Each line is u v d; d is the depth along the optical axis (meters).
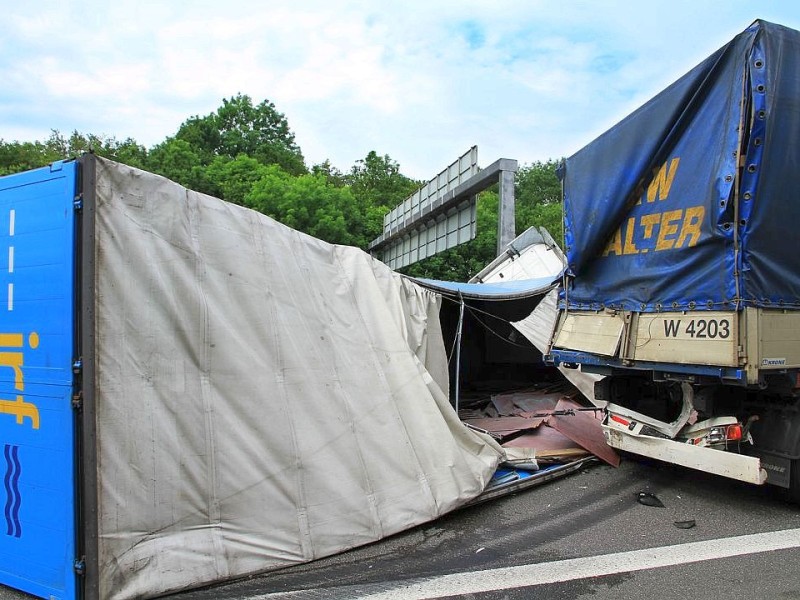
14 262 3.60
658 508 5.58
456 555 4.43
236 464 3.90
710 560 4.30
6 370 3.60
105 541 3.25
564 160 6.95
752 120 4.85
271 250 4.70
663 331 5.57
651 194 5.82
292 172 52.78
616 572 4.10
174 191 3.93
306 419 4.41
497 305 11.47
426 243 22.23
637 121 5.90
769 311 5.01
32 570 3.41
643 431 6.20
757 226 4.93
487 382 12.51
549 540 4.77
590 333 6.48
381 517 4.59
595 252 6.44
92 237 3.36
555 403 9.19
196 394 3.82
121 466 3.37
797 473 5.39
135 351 3.54
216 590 3.61
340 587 3.78
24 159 35.53
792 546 4.56
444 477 5.18
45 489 3.38
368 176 54.12
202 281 4.02
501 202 16.02
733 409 5.84
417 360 5.81
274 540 3.96
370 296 5.74
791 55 5.07
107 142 41.97
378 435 4.89
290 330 4.57
